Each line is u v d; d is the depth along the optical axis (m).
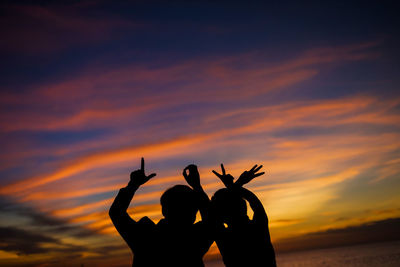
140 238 1.89
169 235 1.95
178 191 2.01
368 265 104.94
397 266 92.19
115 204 1.88
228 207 2.41
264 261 2.36
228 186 2.52
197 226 2.06
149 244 1.89
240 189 2.54
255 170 2.47
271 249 2.42
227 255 2.46
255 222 2.45
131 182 1.95
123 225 1.86
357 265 112.81
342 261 161.75
